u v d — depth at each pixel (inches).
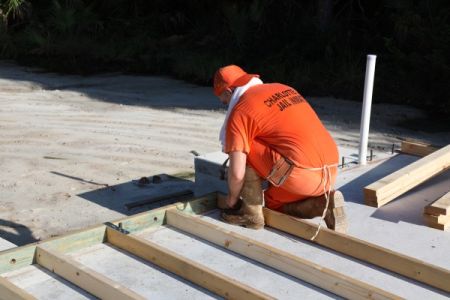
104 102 459.5
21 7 727.7
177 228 169.2
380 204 188.4
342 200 159.2
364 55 580.4
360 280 139.5
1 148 313.6
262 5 646.5
